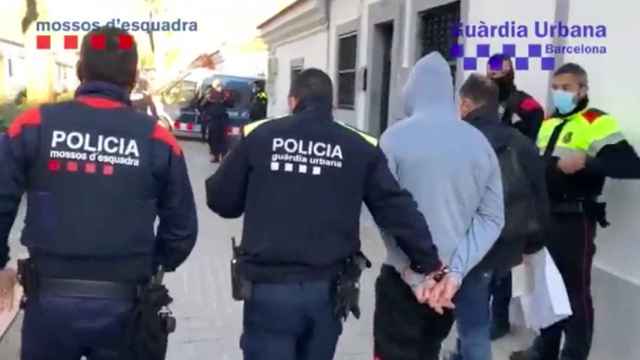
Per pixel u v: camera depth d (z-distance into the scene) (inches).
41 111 100.0
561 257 161.3
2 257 101.9
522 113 189.9
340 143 113.3
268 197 111.7
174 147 103.6
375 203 115.4
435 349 130.7
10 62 890.1
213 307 214.5
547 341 167.2
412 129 124.2
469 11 262.4
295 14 562.9
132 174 99.8
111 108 101.6
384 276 129.1
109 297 99.4
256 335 113.9
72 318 98.3
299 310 111.7
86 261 98.5
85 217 98.0
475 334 141.0
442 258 122.0
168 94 877.2
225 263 266.8
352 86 439.2
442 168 122.0
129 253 99.8
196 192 451.2
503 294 191.3
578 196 159.2
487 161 125.0
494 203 126.6
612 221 176.4
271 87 732.0
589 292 163.3
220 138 633.0
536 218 145.6
